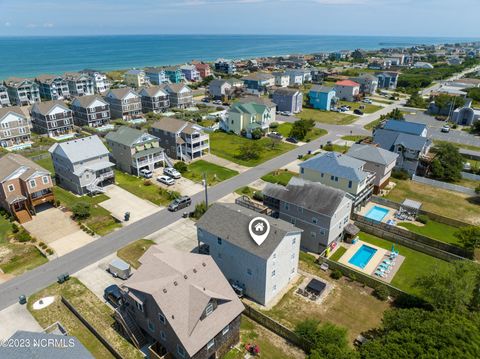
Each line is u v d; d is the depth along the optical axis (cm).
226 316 3212
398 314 3250
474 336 2728
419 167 7475
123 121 10981
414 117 12325
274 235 3838
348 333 3556
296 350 3356
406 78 18938
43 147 8675
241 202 5675
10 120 8788
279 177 7219
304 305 3944
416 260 4778
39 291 4084
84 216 5612
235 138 9719
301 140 9606
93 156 6525
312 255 4875
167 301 3070
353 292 4147
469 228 4791
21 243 4962
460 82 17350
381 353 2681
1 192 5641
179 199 6000
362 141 8050
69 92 15162
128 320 3466
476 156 8475
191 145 7994
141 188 6675
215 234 4084
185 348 2858
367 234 5428
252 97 10844
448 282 3509
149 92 12125
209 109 12988
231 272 4131
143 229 5353
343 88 14875
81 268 4478
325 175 5725
